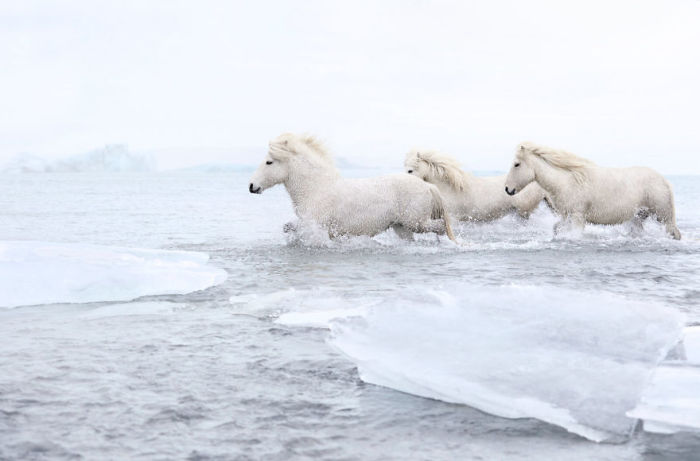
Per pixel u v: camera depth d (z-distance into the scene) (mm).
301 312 5012
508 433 2625
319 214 9477
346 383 3291
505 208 12039
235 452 2445
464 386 3016
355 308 5074
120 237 11695
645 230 11125
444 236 10172
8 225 14594
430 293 4539
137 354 3846
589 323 3826
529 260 8242
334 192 9492
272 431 2652
